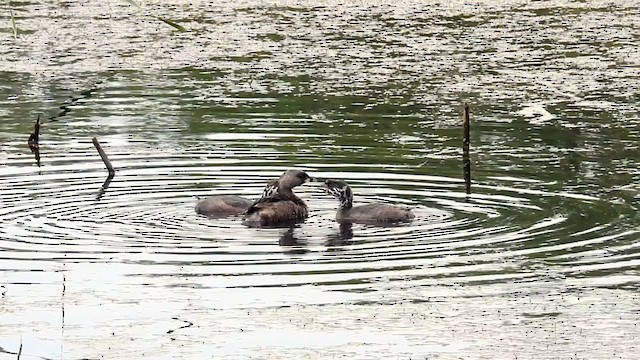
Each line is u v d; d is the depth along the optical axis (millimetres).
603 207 37812
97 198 39031
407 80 56875
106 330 27766
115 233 35188
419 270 31672
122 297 29766
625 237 34469
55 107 52219
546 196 39250
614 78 56781
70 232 35250
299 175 38500
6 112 51250
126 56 61906
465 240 34406
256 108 51938
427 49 62656
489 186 40562
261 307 29031
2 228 35500
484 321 28109
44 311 28906
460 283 30625
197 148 45594
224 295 29859
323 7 73062
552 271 31484
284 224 36781
